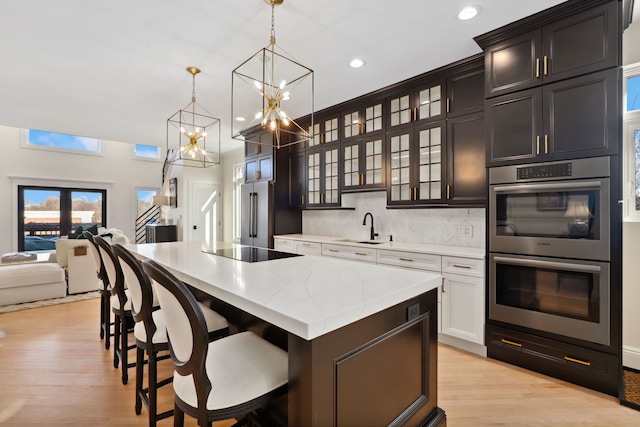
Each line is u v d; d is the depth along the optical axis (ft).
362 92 12.01
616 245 6.53
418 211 11.93
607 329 6.64
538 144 7.47
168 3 6.92
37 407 6.40
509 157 7.93
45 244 23.82
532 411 6.23
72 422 5.95
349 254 11.78
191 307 3.32
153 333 5.14
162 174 28.32
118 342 8.02
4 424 5.88
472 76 9.38
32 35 8.16
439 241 11.31
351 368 3.69
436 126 10.18
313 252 13.30
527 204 7.68
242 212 17.51
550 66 7.30
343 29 7.90
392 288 4.47
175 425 4.28
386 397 4.25
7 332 10.43
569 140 7.05
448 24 7.69
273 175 15.49
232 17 7.43
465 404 6.46
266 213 15.53
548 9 7.09
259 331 5.30
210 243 11.19
